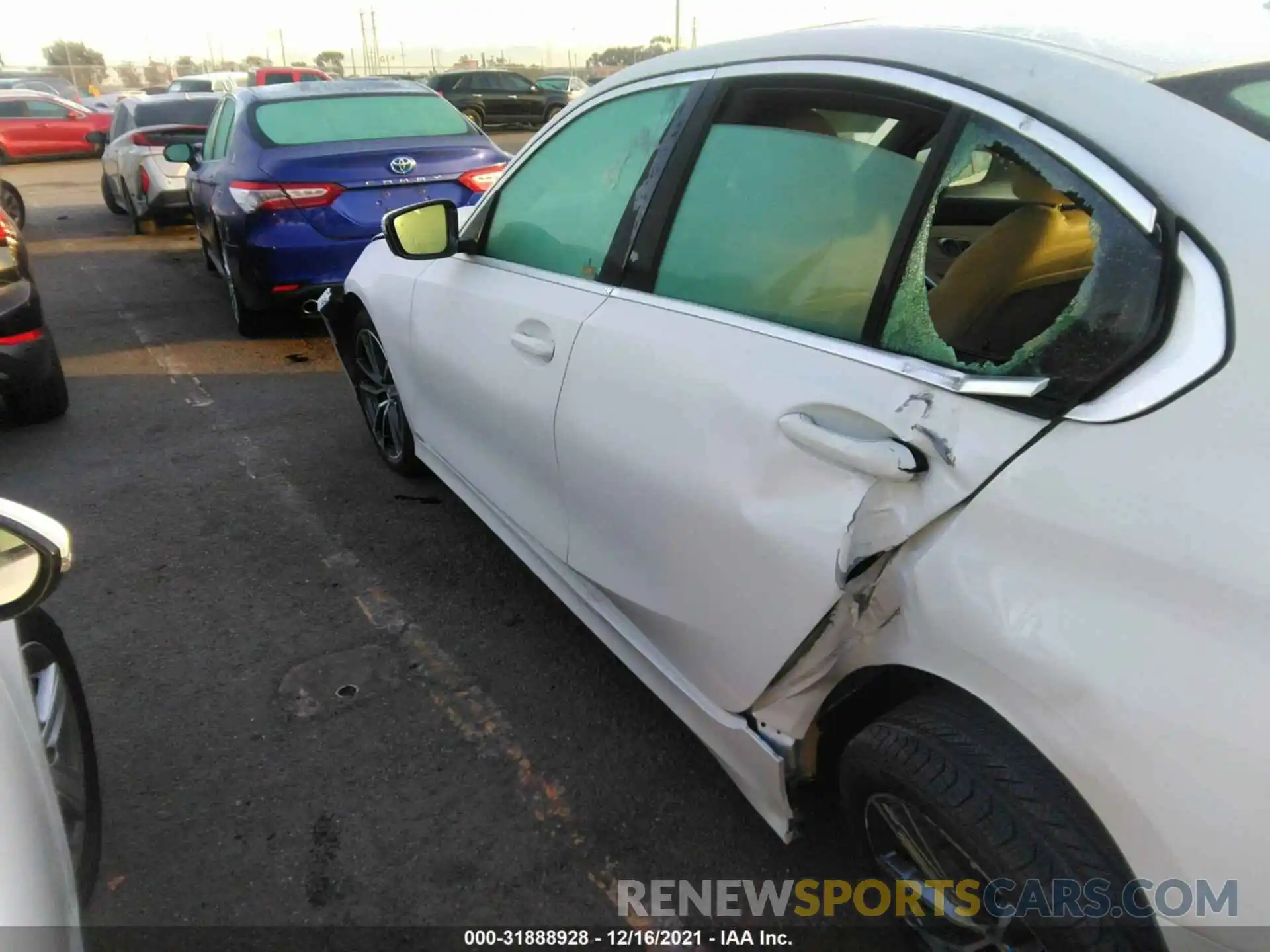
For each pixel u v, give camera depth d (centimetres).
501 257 290
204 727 265
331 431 478
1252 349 123
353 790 242
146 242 1037
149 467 436
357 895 213
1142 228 136
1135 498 127
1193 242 131
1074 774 134
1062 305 160
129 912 210
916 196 170
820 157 190
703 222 213
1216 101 147
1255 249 127
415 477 416
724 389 189
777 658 181
